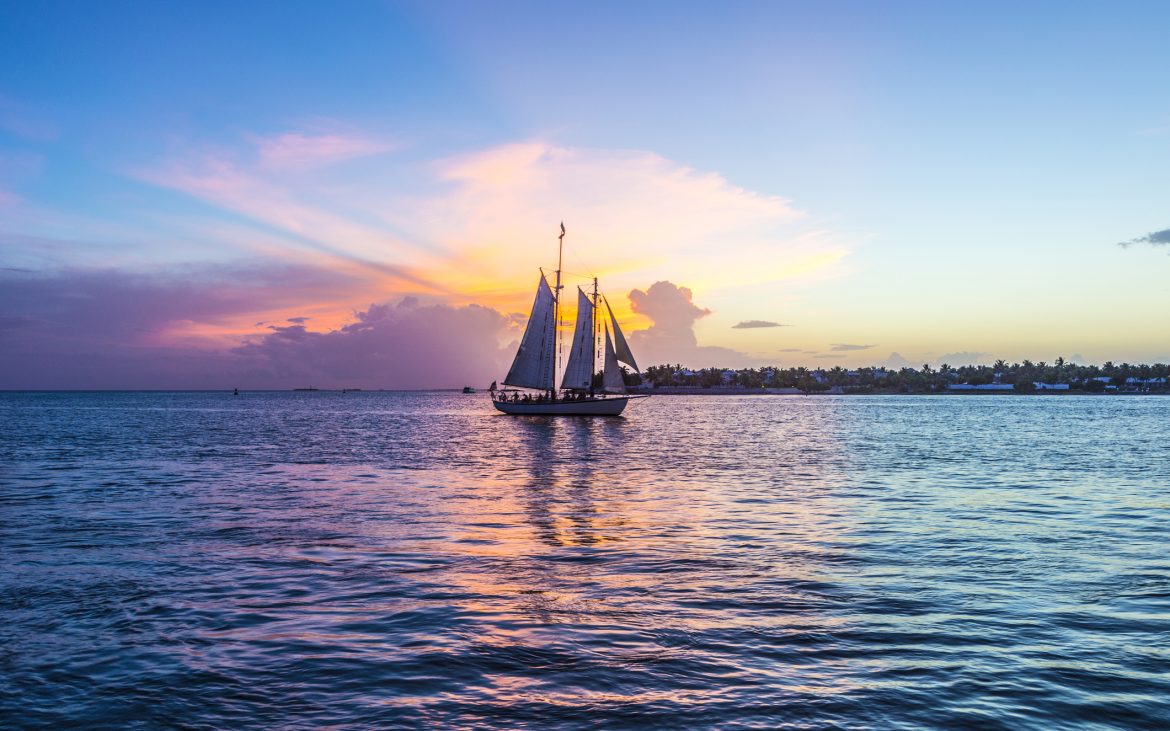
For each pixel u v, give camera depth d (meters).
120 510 28.28
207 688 10.70
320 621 13.84
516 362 104.62
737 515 27.06
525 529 23.98
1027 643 12.54
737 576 17.41
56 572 17.89
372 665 11.57
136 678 11.07
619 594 15.77
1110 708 9.93
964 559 19.36
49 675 11.20
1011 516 26.89
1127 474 42.84
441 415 157.50
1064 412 181.88
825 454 58.47
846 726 9.41
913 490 35.09
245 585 16.59
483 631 13.21
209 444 68.38
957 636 12.90
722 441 75.75
